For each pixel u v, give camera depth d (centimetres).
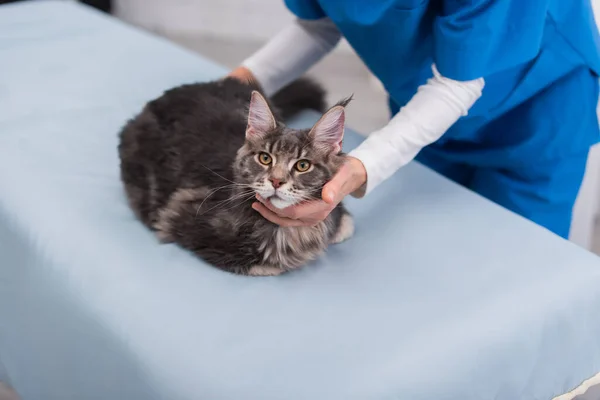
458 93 157
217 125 169
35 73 234
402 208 171
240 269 144
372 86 440
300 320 131
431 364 124
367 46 182
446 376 124
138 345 126
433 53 165
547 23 174
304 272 146
